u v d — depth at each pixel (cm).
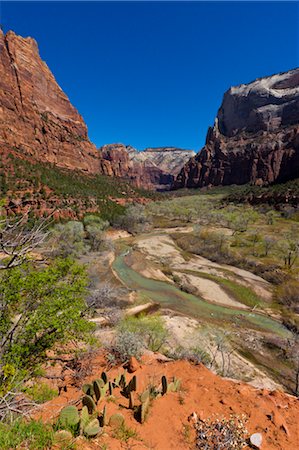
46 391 624
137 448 388
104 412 428
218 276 3984
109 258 4575
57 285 733
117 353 870
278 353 2173
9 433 344
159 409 501
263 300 3334
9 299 654
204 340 2073
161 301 3131
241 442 429
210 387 614
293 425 498
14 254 452
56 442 353
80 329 726
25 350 620
